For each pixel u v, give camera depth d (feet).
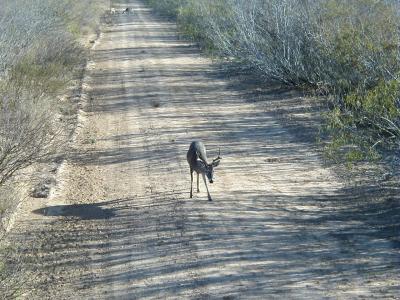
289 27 82.33
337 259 36.04
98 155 58.80
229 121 68.95
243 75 95.25
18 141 49.90
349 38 71.10
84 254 38.58
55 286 34.96
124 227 42.06
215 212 43.50
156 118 71.61
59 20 118.93
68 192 49.47
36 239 40.96
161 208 44.86
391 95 52.47
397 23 68.33
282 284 33.35
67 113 74.49
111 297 33.27
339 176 49.73
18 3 92.43
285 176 50.52
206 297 32.40
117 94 86.28
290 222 41.52
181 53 123.03
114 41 146.51
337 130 59.52
